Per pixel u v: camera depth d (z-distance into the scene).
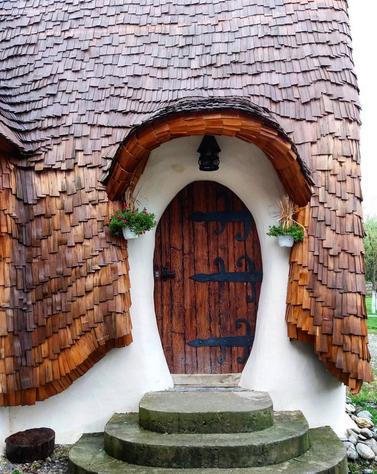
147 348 5.37
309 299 4.95
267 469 4.16
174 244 5.95
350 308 4.82
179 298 5.92
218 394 5.15
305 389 5.25
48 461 4.81
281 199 5.34
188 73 5.43
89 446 4.82
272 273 5.39
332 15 5.52
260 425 4.59
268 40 5.46
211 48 5.52
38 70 5.62
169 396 5.10
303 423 4.78
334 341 4.81
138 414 5.15
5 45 5.84
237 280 5.89
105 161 5.16
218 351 5.86
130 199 5.27
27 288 5.01
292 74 5.29
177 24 5.71
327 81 5.24
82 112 5.33
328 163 5.06
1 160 5.00
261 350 5.36
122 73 5.48
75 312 5.02
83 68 5.57
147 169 5.47
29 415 5.25
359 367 4.75
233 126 4.72
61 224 5.09
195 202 5.96
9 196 5.00
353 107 5.20
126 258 5.30
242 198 5.76
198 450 4.23
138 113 5.28
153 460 4.27
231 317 5.88
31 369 4.95
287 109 5.20
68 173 5.16
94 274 5.03
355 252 4.92
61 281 5.05
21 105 5.45
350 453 4.93
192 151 5.47
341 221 4.98
